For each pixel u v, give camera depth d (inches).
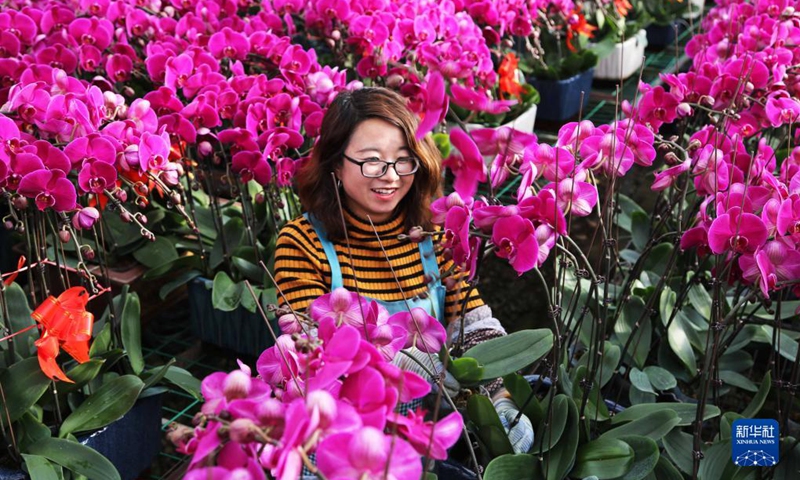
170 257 100.3
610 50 185.5
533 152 56.4
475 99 43.1
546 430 61.7
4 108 64.9
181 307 111.4
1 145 58.4
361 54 105.3
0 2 118.0
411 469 32.1
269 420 33.6
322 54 145.9
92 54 101.2
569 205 54.3
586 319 79.2
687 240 61.2
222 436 32.9
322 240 73.2
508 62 128.8
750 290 61.9
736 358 82.7
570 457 60.1
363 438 31.0
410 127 69.2
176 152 89.8
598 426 66.9
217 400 34.9
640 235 100.6
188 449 34.9
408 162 70.4
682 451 65.1
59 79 72.5
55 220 67.9
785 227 53.3
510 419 63.7
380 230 73.4
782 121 72.1
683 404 66.7
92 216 62.1
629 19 218.2
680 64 212.5
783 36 95.7
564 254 63.0
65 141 65.4
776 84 78.3
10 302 71.7
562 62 167.5
